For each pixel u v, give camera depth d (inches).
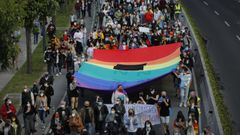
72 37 3469.5
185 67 2726.4
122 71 2839.6
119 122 2268.7
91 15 4439.0
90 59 2979.8
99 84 2672.2
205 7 4980.3
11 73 3164.4
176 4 4352.9
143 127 2262.6
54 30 3624.5
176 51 3043.8
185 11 4574.3
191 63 3014.3
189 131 2191.2
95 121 2343.8
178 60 2883.9
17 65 3304.6
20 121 2496.3
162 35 3425.2
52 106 2669.8
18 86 2945.4
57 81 3031.5
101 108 2332.7
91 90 2640.3
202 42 3592.5
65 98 2751.0
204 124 2492.6
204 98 2810.0
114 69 2866.6
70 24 4030.5
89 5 4375.0
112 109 2281.0
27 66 3164.4
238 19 4554.6
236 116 2657.5
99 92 2618.1
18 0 2598.4
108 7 3946.9
